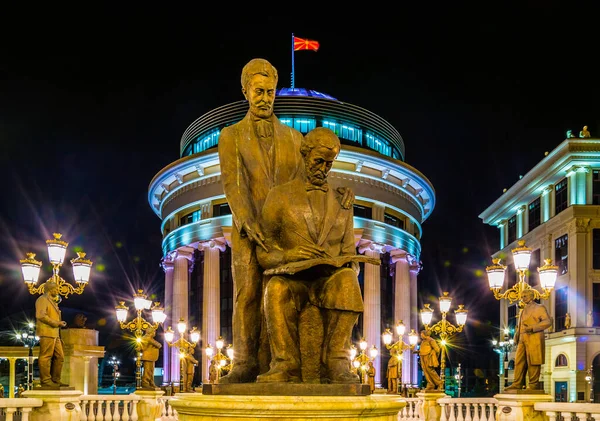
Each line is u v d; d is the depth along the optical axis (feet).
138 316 57.67
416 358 181.88
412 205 189.78
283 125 19.83
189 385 71.87
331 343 15.89
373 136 186.80
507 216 207.00
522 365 42.27
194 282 185.57
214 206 173.47
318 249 16.03
